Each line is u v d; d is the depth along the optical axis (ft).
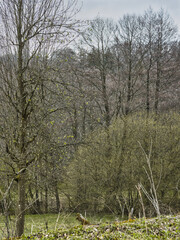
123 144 50.21
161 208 35.19
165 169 47.96
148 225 14.53
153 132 49.88
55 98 28.96
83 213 48.75
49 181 33.17
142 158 48.93
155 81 69.31
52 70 28.63
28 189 43.27
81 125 47.91
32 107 28.12
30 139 28.60
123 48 67.97
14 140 27.66
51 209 49.49
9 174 27.96
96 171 50.14
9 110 28.40
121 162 49.67
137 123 51.85
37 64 28.32
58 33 26.89
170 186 47.78
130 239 13.08
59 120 30.50
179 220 14.89
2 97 28.55
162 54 69.00
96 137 48.80
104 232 14.70
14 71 28.58
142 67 67.21
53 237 14.78
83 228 15.78
